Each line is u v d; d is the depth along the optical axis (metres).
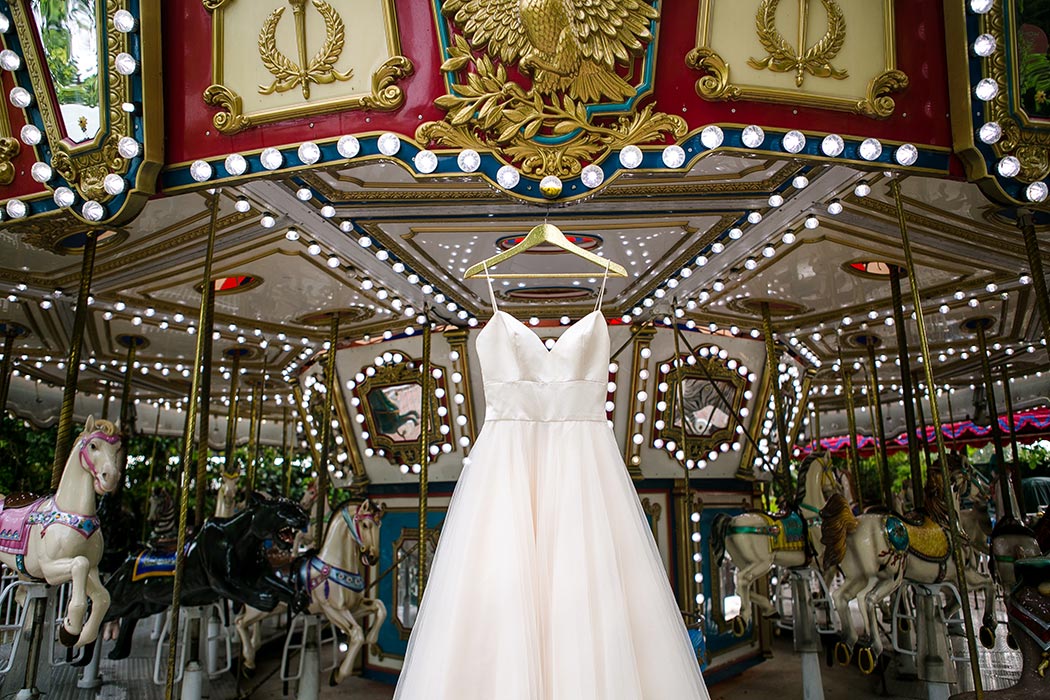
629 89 3.20
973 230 5.12
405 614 7.55
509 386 2.47
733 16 3.20
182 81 3.46
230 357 8.77
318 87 3.31
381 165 4.00
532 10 3.06
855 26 3.30
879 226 5.03
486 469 2.41
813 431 13.10
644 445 7.34
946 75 3.40
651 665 2.24
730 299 6.74
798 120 3.30
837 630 6.98
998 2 3.23
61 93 3.55
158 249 5.22
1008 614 4.31
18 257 5.29
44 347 7.95
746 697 6.68
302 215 4.64
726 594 7.77
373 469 7.94
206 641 7.41
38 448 12.50
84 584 4.44
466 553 2.29
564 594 2.22
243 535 5.68
